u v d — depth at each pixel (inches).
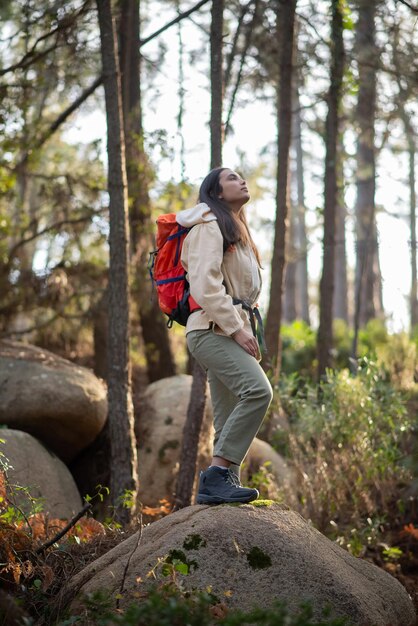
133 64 374.3
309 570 139.9
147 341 386.0
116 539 165.8
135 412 302.8
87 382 284.2
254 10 337.4
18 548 156.2
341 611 135.9
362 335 456.8
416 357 362.3
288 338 459.8
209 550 139.4
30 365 280.8
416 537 251.0
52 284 370.3
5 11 290.7
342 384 285.6
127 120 354.0
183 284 156.8
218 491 151.9
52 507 238.4
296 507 252.5
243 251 156.4
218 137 269.1
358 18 350.3
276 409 308.7
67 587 143.7
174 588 132.6
